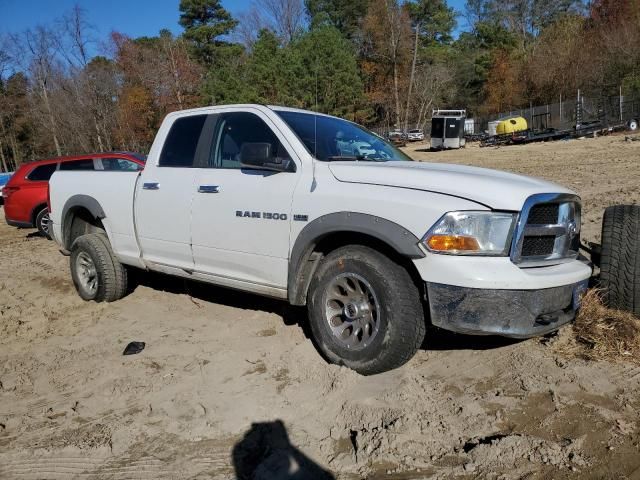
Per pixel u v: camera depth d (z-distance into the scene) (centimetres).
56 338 480
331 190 369
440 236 323
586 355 375
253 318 492
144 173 506
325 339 378
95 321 518
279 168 397
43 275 737
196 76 4619
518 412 315
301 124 431
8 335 493
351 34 6550
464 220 322
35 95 4500
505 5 7344
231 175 432
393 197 343
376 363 351
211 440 305
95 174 564
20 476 282
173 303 555
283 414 326
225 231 429
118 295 567
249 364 396
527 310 323
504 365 373
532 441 282
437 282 323
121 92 4447
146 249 506
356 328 364
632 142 2406
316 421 317
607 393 330
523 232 328
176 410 337
